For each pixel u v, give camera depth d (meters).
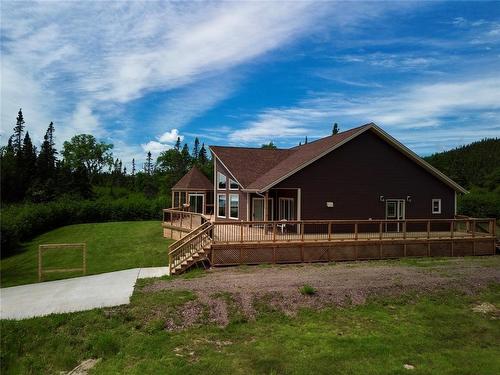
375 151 23.27
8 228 25.89
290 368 8.59
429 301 13.09
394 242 19.86
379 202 23.23
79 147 85.69
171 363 8.79
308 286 13.44
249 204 24.64
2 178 54.50
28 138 68.31
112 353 9.48
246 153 28.80
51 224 38.75
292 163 23.88
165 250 23.00
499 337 10.60
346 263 18.28
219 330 10.66
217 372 8.40
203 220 22.22
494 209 43.06
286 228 22.47
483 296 13.71
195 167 36.53
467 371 8.54
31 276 17.91
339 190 22.41
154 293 13.20
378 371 8.46
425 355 9.34
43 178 62.50
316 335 10.38
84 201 46.06
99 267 19.20
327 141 25.30
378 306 12.52
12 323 10.70
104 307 11.95
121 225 38.66
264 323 11.17
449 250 20.92
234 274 15.74
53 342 9.97
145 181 79.38
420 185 24.20
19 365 9.11
